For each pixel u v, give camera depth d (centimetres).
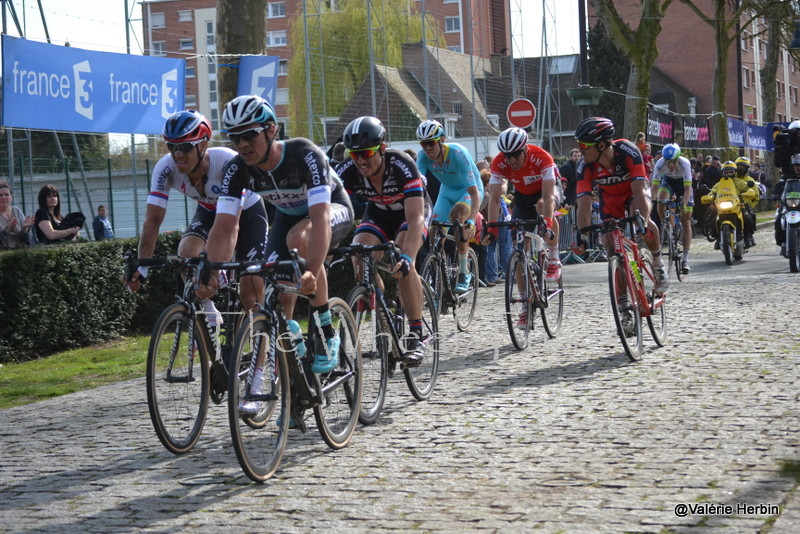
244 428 562
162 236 1365
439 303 1090
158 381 597
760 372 774
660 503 461
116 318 1301
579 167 931
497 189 999
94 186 2197
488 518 455
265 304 557
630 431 609
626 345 855
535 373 839
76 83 1273
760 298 1245
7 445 675
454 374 859
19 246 1262
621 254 872
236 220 601
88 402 828
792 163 1619
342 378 609
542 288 1007
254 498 511
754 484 481
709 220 2122
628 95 3238
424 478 532
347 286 1411
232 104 560
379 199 743
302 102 4647
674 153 1552
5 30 1828
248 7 1762
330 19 5003
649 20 3180
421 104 5444
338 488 521
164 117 1400
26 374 1031
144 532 462
